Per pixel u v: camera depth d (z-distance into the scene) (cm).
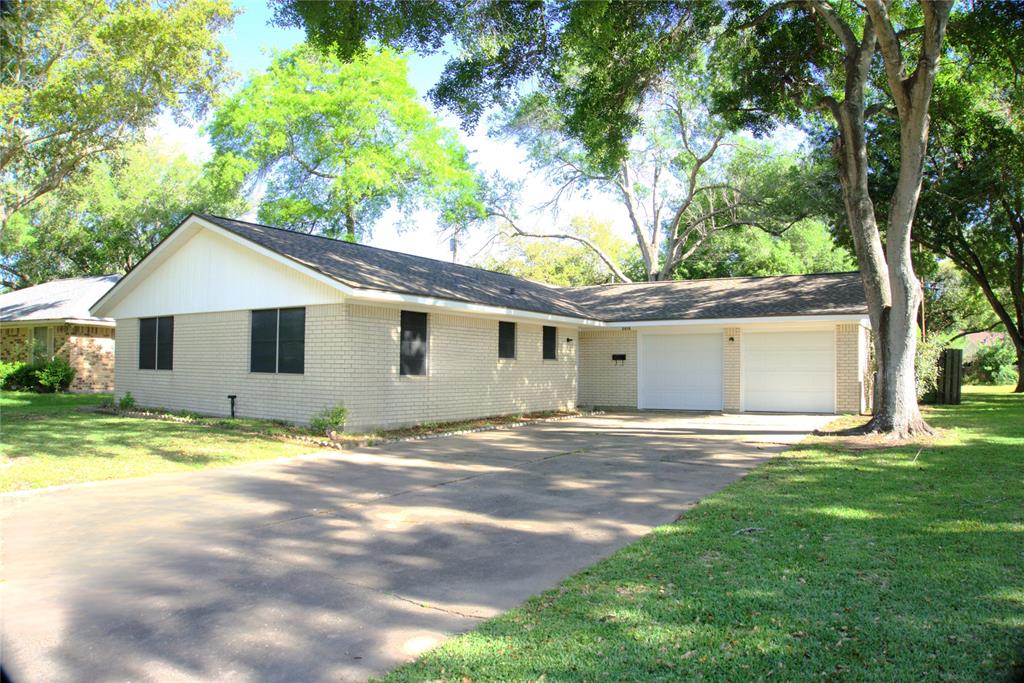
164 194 3731
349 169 3067
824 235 3859
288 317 1369
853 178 1279
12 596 462
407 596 463
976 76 1756
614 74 1404
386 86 3123
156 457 1013
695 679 331
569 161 3369
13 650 377
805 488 777
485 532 624
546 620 409
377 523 660
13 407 1792
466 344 1548
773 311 1769
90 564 532
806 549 537
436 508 721
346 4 1020
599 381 2083
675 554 533
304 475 909
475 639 384
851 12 1555
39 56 1628
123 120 1844
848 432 1284
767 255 3672
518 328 1739
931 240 2511
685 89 2694
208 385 1541
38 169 1984
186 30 1738
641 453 1096
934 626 388
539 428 1491
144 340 1744
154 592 471
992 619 396
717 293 2091
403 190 3375
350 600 456
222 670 354
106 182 3562
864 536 571
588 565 520
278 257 1287
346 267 1327
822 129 2288
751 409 1897
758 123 1688
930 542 551
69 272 4075
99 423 1414
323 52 1116
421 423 1413
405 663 360
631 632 388
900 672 335
